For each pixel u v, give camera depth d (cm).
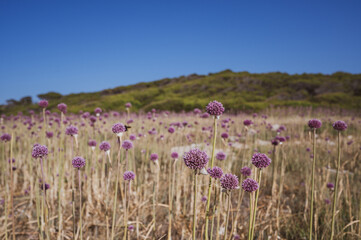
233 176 166
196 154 149
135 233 299
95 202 375
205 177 341
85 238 281
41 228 228
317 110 1850
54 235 288
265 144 680
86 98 3173
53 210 319
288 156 602
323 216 337
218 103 157
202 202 317
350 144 664
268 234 293
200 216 310
